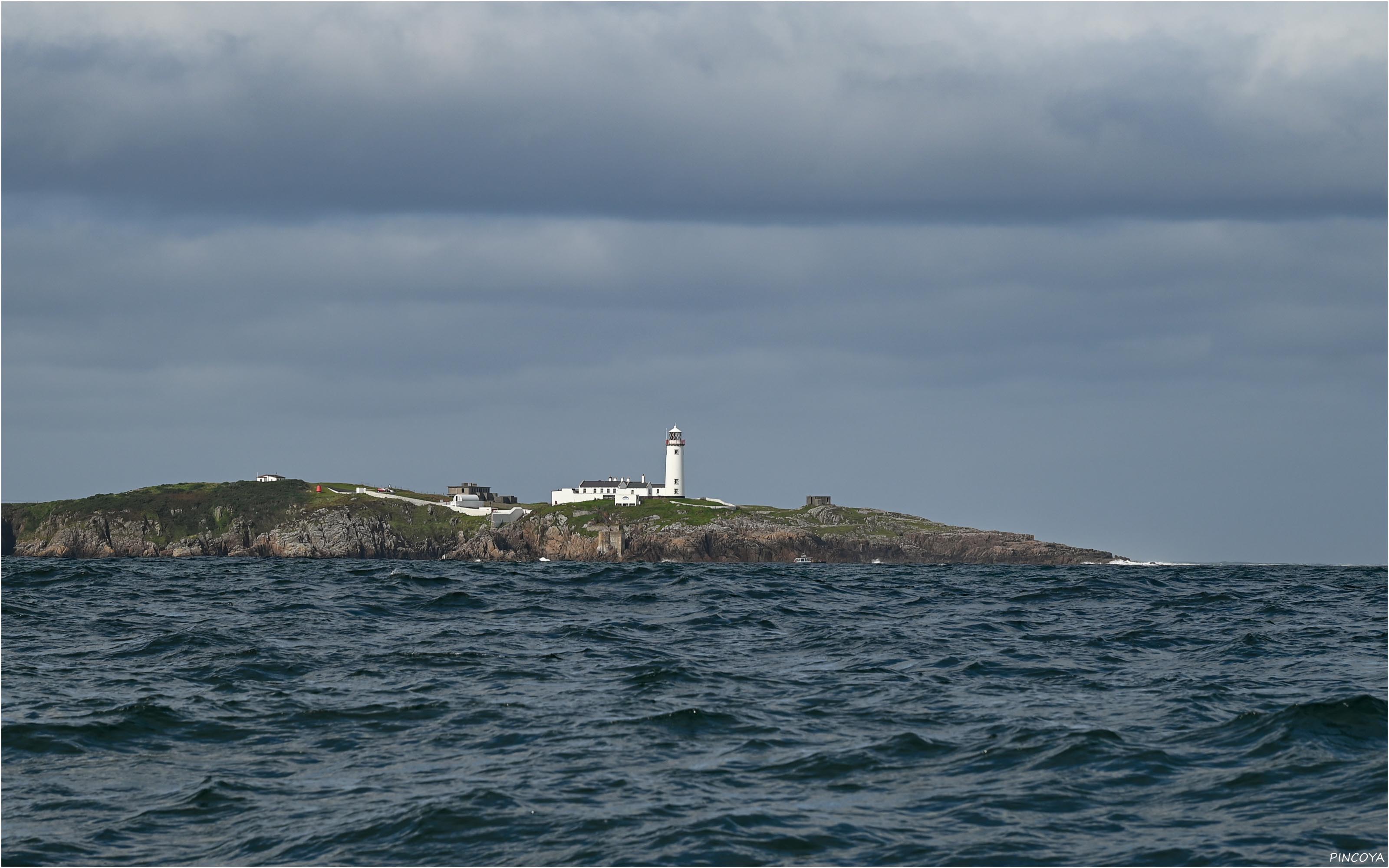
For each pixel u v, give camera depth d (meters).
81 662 132.12
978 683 120.06
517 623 176.50
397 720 101.25
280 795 79.44
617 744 92.38
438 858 67.38
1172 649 148.00
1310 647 147.75
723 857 66.94
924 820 73.44
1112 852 67.69
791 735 95.31
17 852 68.50
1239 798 76.62
